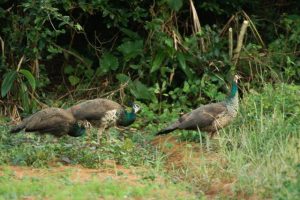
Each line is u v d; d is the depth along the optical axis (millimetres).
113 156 18344
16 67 23656
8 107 23312
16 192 14648
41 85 23578
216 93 23078
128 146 18781
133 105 20000
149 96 23469
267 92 21406
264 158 16391
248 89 23375
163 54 23922
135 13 24203
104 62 24188
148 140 20828
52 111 18188
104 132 20672
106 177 16438
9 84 22547
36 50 22984
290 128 18531
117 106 19516
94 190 15102
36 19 22297
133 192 15078
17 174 16344
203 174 16672
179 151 19297
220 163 17297
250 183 15266
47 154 17766
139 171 17266
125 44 24188
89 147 18984
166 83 24078
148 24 23953
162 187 15852
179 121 19375
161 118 22297
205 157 18156
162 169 17688
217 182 16250
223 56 24297
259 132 18484
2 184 15148
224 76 24109
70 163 17719
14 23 23391
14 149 18375
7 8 24141
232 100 19266
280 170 15516
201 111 19109
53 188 14969
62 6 24062
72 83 24344
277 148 17094
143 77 24312
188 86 23219
